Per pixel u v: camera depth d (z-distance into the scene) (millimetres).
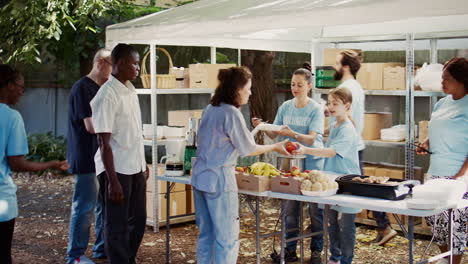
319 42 7066
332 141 4812
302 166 4715
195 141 5238
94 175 5148
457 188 3891
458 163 4496
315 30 7371
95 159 4738
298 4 4535
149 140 6750
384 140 6520
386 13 3738
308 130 5230
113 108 4484
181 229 6824
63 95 11352
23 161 3576
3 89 3582
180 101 10016
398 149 7117
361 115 5676
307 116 5230
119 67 4559
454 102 4555
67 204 8336
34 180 10008
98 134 4477
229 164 4277
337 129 4797
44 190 9289
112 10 10156
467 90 4496
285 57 10094
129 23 6156
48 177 10195
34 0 7832
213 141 4238
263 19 4477
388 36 6418
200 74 7102
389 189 3980
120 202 4562
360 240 6254
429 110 6867
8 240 3562
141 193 4805
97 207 5520
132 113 4637
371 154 7367
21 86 3654
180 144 5344
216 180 4242
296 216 5375
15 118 3557
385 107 7211
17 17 7973
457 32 5973
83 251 5254
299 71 5262
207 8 5734
